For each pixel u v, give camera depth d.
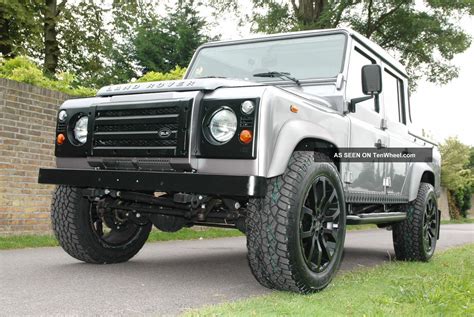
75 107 4.32
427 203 6.57
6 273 4.46
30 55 20.89
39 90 7.37
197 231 9.56
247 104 3.60
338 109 4.77
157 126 3.85
